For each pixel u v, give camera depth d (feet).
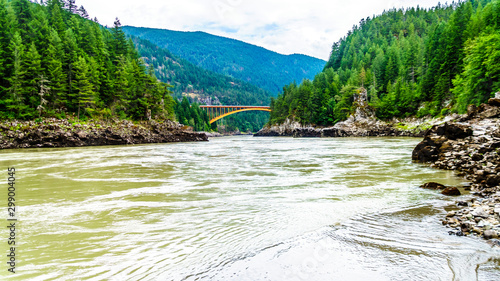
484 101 151.53
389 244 19.99
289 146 151.12
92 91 216.74
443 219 25.36
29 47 202.49
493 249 18.85
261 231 23.34
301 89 386.32
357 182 45.01
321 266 16.83
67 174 56.70
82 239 22.04
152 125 238.89
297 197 35.50
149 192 39.40
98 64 237.66
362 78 351.67
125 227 24.81
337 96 344.69
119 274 16.52
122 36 300.40
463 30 233.76
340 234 22.11
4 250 19.95
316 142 188.65
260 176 52.90
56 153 113.19
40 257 18.86
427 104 251.39
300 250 19.25
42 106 184.75
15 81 178.29
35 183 46.62
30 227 24.91
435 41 291.99
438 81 240.53
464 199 32.68
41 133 156.66
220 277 15.76
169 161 81.66
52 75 196.03
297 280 15.19
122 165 71.92
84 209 30.73
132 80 254.06
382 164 66.69
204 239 21.83
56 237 22.45
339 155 91.61
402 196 34.88
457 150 61.98
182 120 451.12
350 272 16.03
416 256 18.02
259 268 16.74
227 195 37.27
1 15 208.33
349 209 29.43
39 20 248.11
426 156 68.03
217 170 61.93
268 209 30.14
